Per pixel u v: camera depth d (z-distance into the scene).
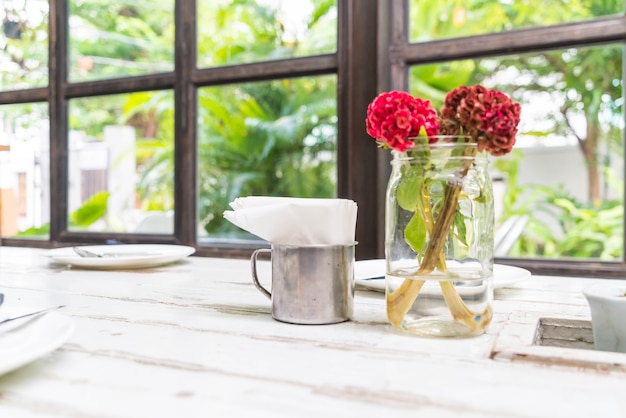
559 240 3.46
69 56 2.34
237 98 3.82
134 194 3.49
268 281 1.08
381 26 1.69
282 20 3.19
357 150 1.73
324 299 0.70
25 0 2.37
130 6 3.12
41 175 2.40
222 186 3.83
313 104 3.97
